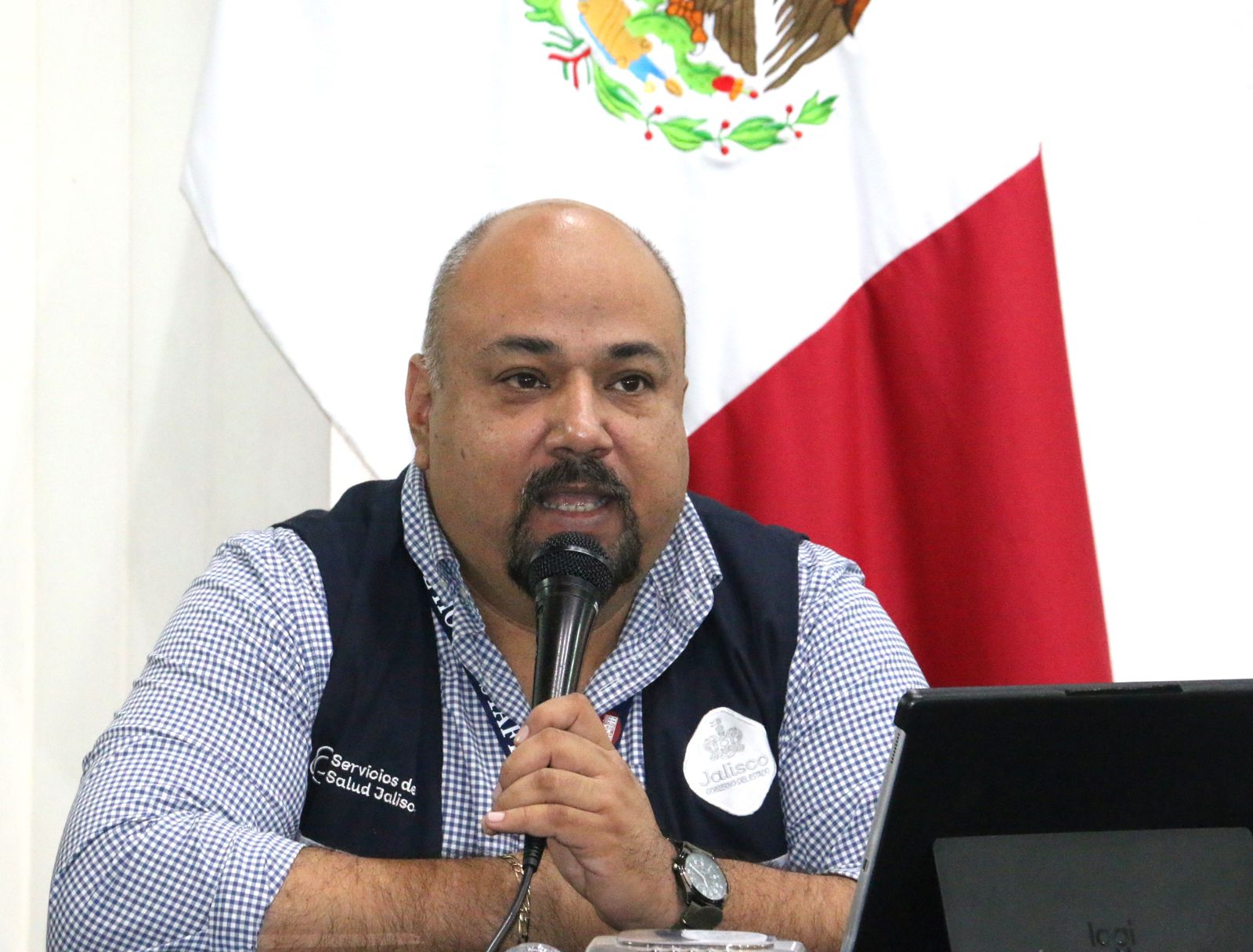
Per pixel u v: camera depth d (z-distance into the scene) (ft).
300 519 19.16
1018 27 24.23
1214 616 29.66
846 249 24.03
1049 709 9.66
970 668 23.57
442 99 23.48
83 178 27.22
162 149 27.45
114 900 14.46
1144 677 29.53
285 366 27.86
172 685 16.51
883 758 17.70
